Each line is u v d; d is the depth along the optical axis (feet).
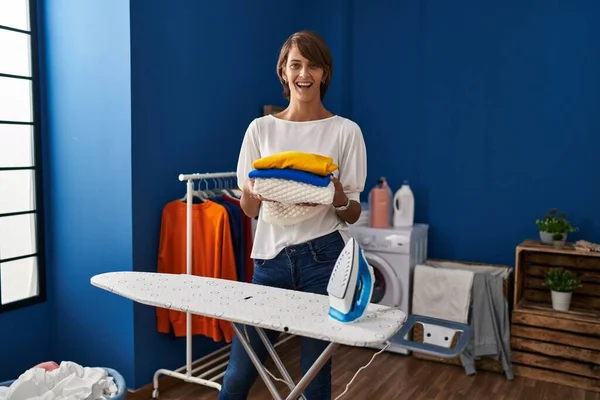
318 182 5.24
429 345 5.16
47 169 9.68
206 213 9.33
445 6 12.29
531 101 11.64
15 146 9.29
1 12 8.97
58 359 9.94
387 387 10.01
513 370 10.71
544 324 10.41
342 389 9.89
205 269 9.42
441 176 12.64
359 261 4.61
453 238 12.61
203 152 10.55
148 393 9.40
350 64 13.39
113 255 9.25
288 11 12.94
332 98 13.44
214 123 10.80
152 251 9.48
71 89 9.36
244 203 5.96
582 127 11.23
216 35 10.70
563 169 11.45
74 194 9.49
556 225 10.64
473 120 12.21
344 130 5.95
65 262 9.68
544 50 11.43
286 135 6.00
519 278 10.98
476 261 12.39
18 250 9.40
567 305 10.53
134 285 5.50
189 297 5.17
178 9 9.73
